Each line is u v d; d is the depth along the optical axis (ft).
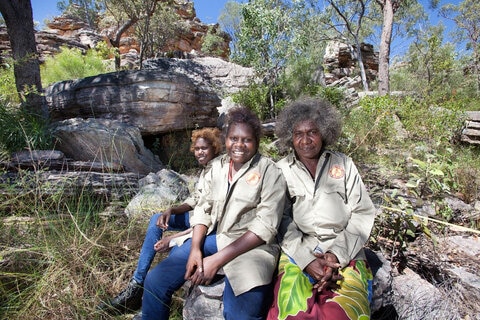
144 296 6.57
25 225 9.28
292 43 35.40
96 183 12.14
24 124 14.66
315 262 5.80
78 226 9.02
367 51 75.05
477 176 16.02
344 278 5.73
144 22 62.39
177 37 81.15
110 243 9.31
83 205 11.14
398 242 9.59
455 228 11.10
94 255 8.69
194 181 14.73
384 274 7.38
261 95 31.94
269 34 35.42
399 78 60.64
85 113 20.17
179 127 21.06
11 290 7.67
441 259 9.55
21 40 17.10
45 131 14.96
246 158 6.48
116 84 19.62
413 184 10.71
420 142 20.44
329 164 6.63
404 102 28.40
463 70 58.49
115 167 14.43
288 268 6.00
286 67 36.09
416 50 79.61
